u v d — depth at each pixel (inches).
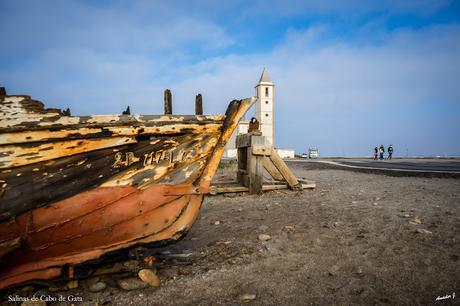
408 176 474.6
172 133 135.9
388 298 110.6
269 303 109.1
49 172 117.8
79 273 123.0
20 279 114.7
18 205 113.2
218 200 305.1
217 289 119.8
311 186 364.5
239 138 378.3
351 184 408.2
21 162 114.0
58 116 119.6
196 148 140.5
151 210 133.0
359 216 223.8
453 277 124.3
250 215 241.3
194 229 205.5
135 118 129.9
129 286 120.2
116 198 127.2
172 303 110.0
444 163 834.2
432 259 141.7
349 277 127.6
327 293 115.2
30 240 116.7
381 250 155.3
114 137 126.6
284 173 350.9
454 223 195.9
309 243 170.1
